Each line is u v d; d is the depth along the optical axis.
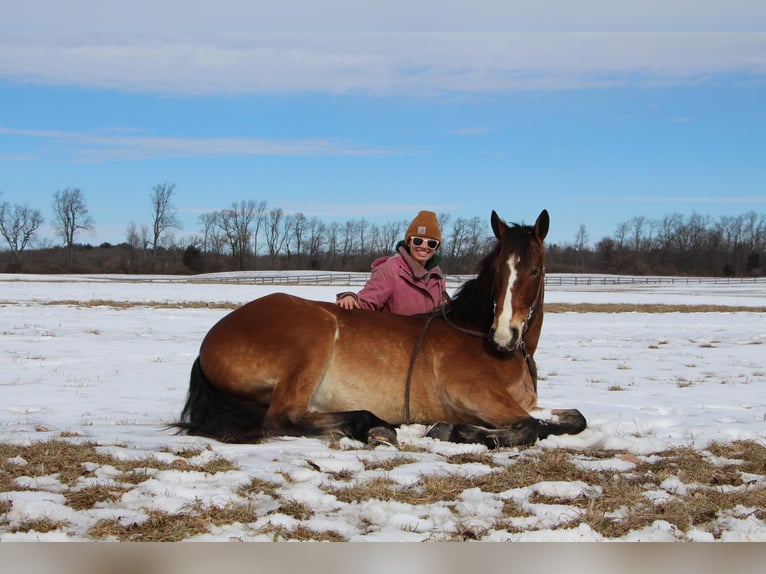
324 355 5.91
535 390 6.41
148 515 3.84
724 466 5.14
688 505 4.16
